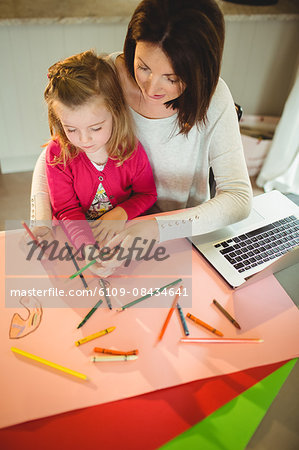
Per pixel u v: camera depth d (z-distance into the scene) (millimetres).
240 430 641
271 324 777
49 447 598
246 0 1807
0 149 1997
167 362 703
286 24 1830
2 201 1924
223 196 916
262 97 2146
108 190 989
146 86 761
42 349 701
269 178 2113
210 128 929
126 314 766
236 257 883
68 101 753
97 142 835
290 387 955
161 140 976
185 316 772
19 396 642
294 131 1908
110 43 1755
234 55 1932
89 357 697
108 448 605
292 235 950
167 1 646
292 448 858
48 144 957
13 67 1691
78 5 1676
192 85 729
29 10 1589
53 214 992
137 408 648
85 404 641
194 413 652
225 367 706
